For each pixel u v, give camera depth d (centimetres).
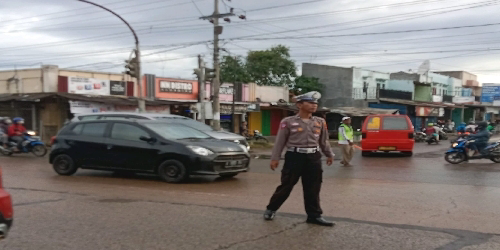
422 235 545
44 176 1112
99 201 764
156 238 534
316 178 586
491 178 1078
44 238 536
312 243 513
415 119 4312
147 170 1031
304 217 634
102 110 2366
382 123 1722
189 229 574
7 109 2481
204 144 1011
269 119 3556
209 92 3005
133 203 745
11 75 2509
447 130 4428
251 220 620
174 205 729
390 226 587
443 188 921
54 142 1151
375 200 782
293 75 4116
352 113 3284
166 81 2809
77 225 596
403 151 1741
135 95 2656
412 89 4525
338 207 718
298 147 579
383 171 1240
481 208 715
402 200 782
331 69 4138
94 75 2533
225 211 681
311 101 575
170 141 1015
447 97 5319
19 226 589
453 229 575
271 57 4031
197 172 980
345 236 540
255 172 1234
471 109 5691
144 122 1080
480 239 529
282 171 600
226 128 3167
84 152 1096
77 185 959
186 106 2772
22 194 834
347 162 1399
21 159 1625
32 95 2292
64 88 2378
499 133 4625
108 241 523
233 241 521
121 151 1053
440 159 1608
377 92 3912
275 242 517
